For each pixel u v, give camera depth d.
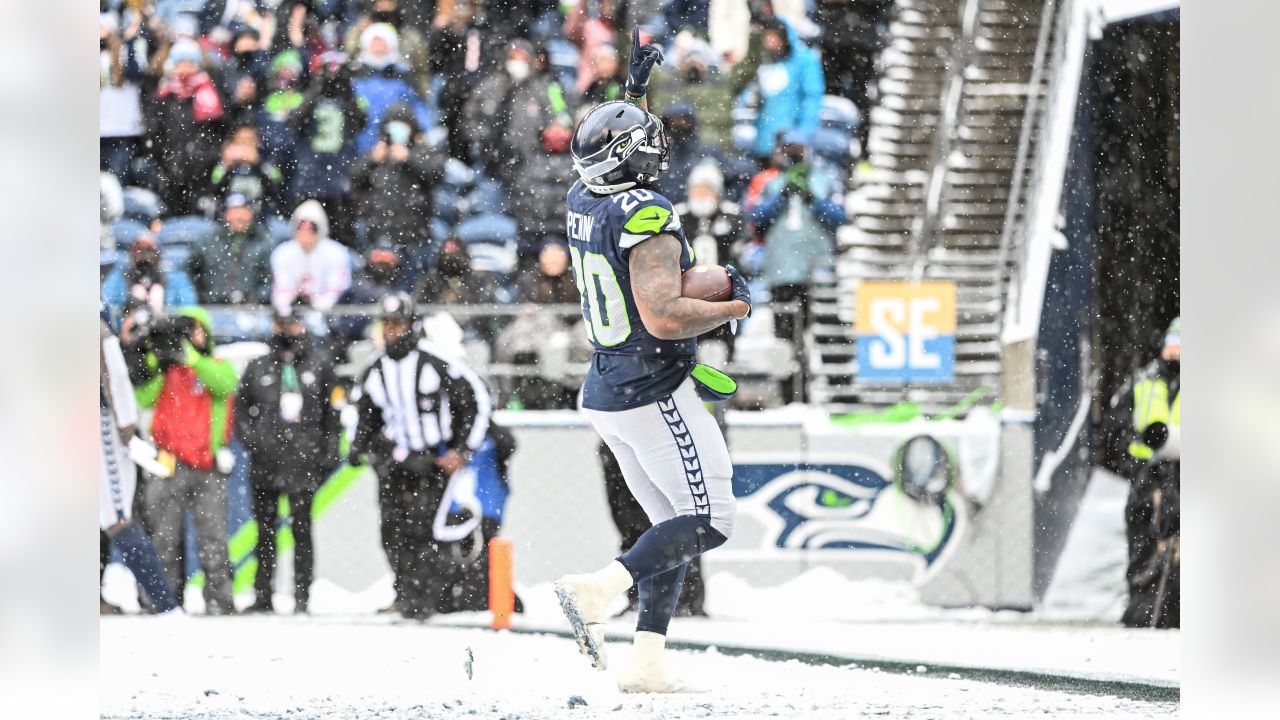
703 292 18.78
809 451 35.53
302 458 34.03
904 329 37.78
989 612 35.62
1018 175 42.59
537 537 34.56
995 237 44.22
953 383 38.03
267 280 40.56
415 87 44.97
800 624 32.78
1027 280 38.59
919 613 35.22
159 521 34.41
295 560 33.91
